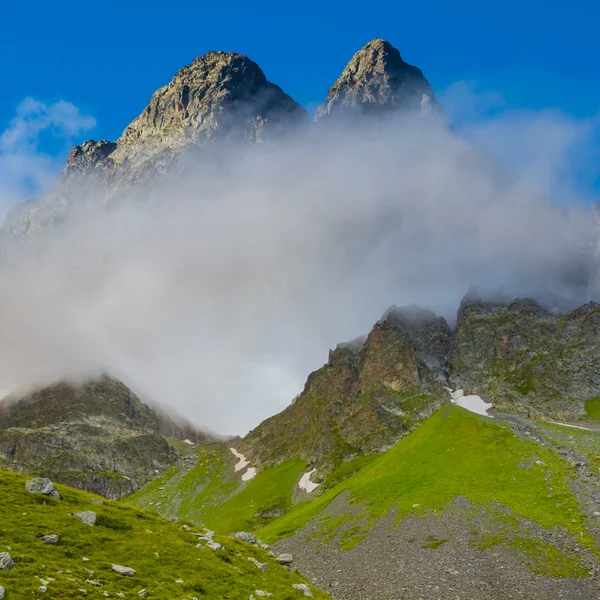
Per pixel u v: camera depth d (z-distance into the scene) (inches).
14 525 2124.8
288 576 2650.1
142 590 1851.6
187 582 2092.8
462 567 3341.5
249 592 2199.8
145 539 2433.6
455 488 4911.4
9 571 1713.8
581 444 5285.4
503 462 5246.1
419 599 3031.5
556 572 2987.2
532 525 3715.6
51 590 1654.8
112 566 2009.1
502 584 2989.7
